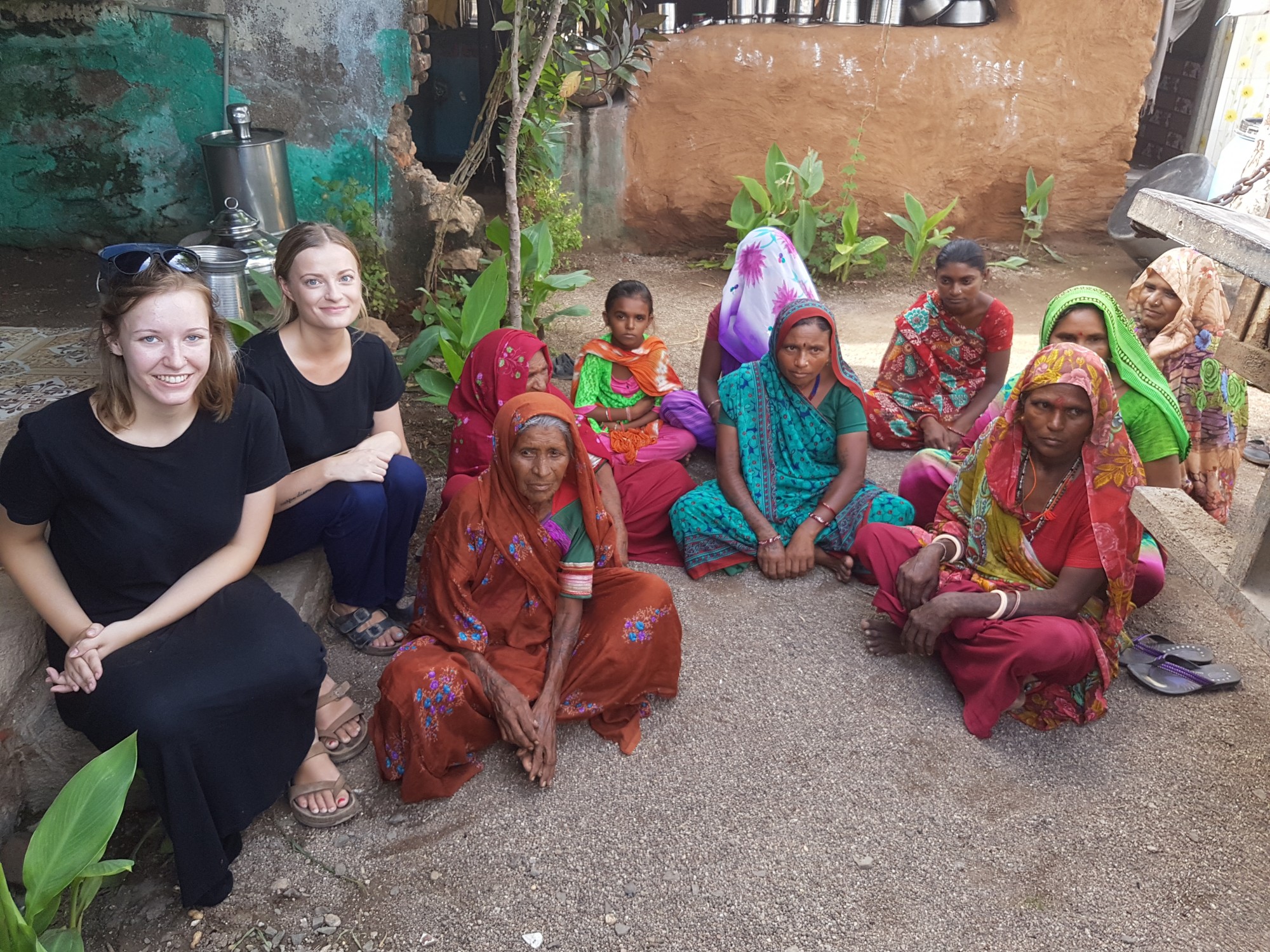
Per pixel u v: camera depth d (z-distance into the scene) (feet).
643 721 9.75
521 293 17.79
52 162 19.80
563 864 8.14
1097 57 25.48
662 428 14.44
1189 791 9.00
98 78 19.08
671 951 7.44
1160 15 25.14
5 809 8.24
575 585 9.40
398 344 18.21
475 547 9.20
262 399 8.29
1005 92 25.62
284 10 18.43
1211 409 12.13
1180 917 7.74
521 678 9.21
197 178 19.92
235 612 8.08
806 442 12.32
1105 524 9.32
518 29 14.43
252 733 7.66
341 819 8.50
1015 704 9.90
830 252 24.67
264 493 8.43
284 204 18.48
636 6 23.84
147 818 8.64
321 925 7.60
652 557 12.61
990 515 10.10
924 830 8.54
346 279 9.54
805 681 10.36
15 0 18.38
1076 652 9.26
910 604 10.19
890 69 25.11
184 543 7.94
